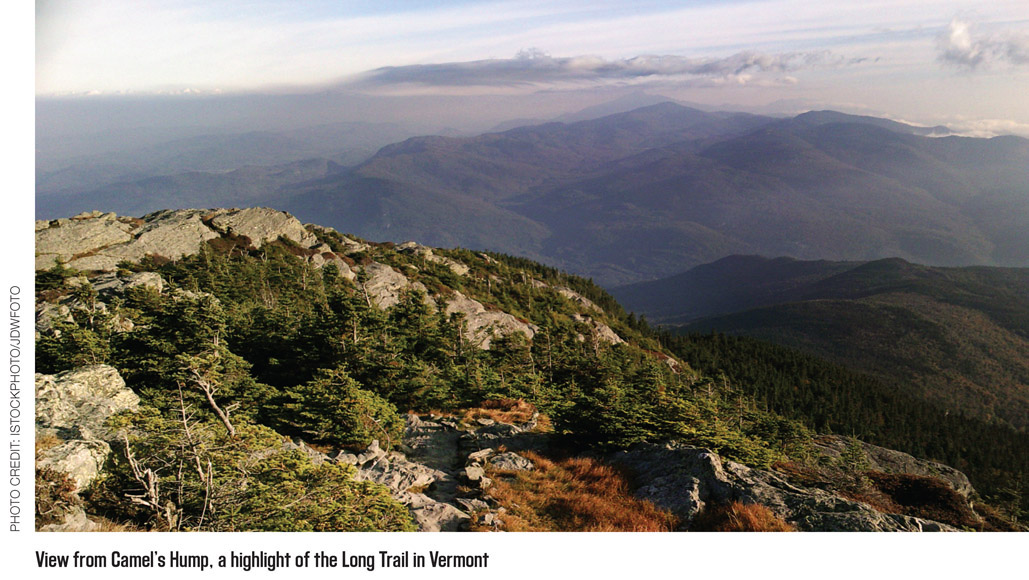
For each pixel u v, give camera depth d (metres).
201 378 21.28
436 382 40.06
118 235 83.75
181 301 35.38
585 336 109.12
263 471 15.04
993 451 138.50
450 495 20.86
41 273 56.03
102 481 14.97
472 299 108.12
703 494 19.80
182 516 14.21
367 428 26.06
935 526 17.25
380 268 100.12
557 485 21.59
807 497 19.08
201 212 102.38
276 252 96.44
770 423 52.88
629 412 27.08
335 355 39.66
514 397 39.88
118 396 22.17
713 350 181.25
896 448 127.25
